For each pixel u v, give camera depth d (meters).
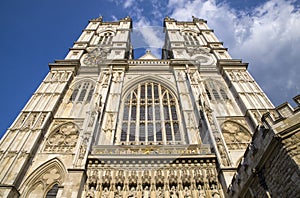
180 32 49.66
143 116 28.39
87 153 19.00
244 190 13.88
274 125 11.31
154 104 29.98
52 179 20.19
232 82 31.97
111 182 17.33
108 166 18.42
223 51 40.84
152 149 20.67
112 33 49.94
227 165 18.00
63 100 29.84
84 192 16.69
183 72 34.34
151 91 32.22
